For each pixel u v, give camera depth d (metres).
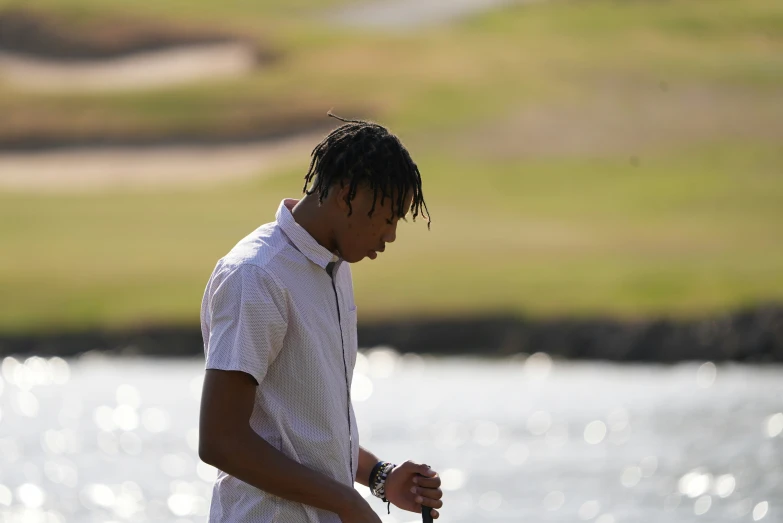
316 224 12.60
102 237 110.69
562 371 70.75
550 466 40.47
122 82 188.50
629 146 143.75
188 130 164.62
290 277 12.35
